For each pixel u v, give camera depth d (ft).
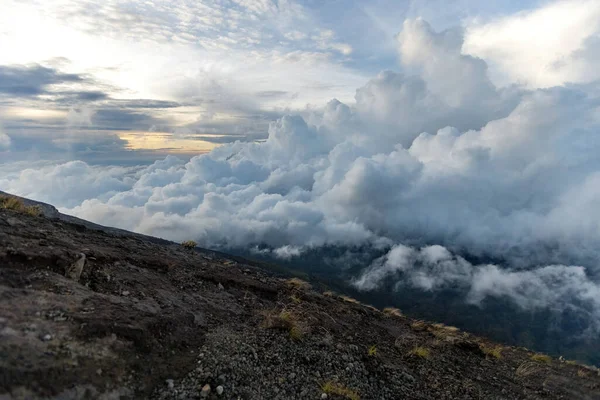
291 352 24.09
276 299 34.27
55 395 12.97
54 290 18.99
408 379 26.45
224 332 23.80
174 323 21.50
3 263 19.25
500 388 29.71
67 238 27.94
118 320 18.28
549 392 31.60
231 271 37.93
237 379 19.42
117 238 35.91
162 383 16.97
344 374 23.73
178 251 41.04
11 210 31.30
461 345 38.70
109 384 14.83
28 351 13.80
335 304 40.45
